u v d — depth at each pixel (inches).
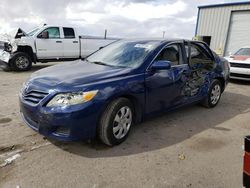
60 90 117.0
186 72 173.9
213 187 103.0
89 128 121.1
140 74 141.9
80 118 116.3
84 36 455.8
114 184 101.9
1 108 191.3
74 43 437.7
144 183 103.6
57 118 114.7
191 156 127.8
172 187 102.0
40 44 398.6
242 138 153.7
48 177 104.7
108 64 157.1
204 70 194.5
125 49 167.6
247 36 594.2
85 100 117.2
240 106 226.7
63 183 101.2
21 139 137.6
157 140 144.8
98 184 101.5
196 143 143.5
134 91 137.0
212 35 661.3
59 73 137.3
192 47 186.7
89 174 108.0
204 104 212.1
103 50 183.8
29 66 394.9
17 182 100.6
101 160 119.7
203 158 126.3
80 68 148.1
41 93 121.4
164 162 120.6
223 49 642.2
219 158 127.0
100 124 126.6
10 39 377.4
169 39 175.0
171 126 168.2
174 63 167.6
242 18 596.4
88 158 121.0
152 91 148.6
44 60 411.5
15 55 375.2
